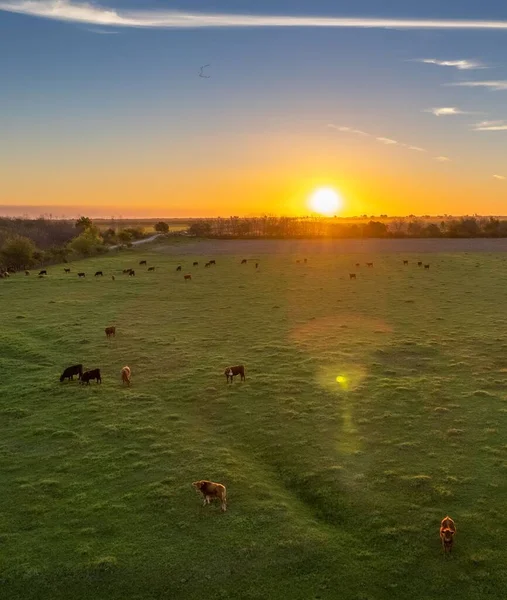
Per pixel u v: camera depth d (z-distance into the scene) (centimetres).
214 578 1703
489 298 6538
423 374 3716
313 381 3588
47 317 5759
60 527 1964
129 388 3519
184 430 2823
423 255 11994
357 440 2675
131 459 2484
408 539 1878
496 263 10250
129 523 1983
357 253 12706
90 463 2452
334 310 6016
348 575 1708
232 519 2000
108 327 4972
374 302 6444
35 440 2714
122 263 11138
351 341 4634
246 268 10050
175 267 10369
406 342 4544
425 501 2108
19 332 5056
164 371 3888
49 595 1645
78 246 12850
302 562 1769
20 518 2020
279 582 1686
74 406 3183
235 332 5059
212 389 3447
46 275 9194
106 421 2947
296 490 2247
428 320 5412
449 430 2755
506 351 4203
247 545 1848
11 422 2959
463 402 3150
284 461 2475
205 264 10600
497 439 2641
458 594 1623
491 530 1916
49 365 4059
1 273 9225
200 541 1877
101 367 4000
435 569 1731
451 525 1838
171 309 6209
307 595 1628
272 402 3209
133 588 1667
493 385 3438
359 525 1973
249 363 4031
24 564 1764
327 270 9544
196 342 4691
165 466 2412
